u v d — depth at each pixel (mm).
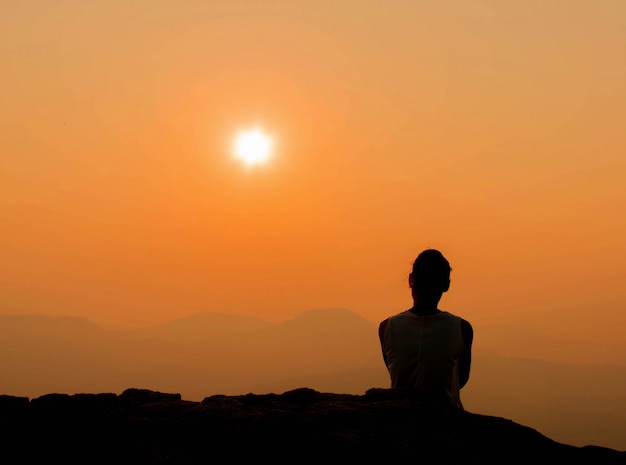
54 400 5664
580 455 5812
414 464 5277
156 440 5637
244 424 5688
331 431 5551
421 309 6641
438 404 6031
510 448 5625
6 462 5086
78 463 5180
